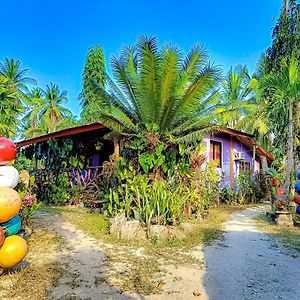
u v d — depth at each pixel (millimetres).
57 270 4617
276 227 8352
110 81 8961
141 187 7266
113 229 6898
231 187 15242
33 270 4582
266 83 10906
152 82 7852
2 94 16188
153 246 6027
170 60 7730
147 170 8070
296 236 7246
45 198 12688
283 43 15883
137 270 4699
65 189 12188
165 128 8445
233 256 5516
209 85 8047
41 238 6426
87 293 3855
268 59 16859
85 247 5898
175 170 8812
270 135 19156
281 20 16156
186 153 9203
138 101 8414
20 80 28578
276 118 11727
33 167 15227
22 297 3715
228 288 4090
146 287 4066
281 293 3963
